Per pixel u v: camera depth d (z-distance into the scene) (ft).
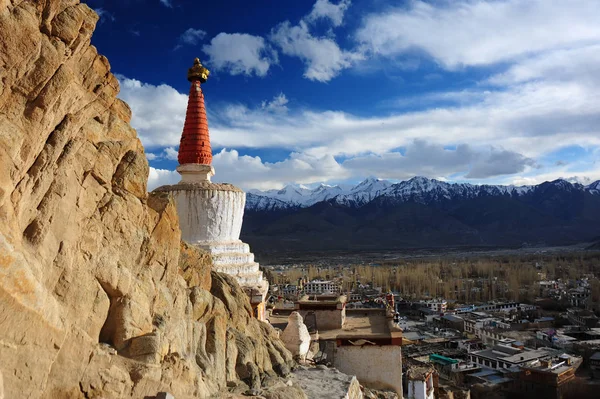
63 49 48.80
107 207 57.52
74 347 49.49
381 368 123.13
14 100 45.06
